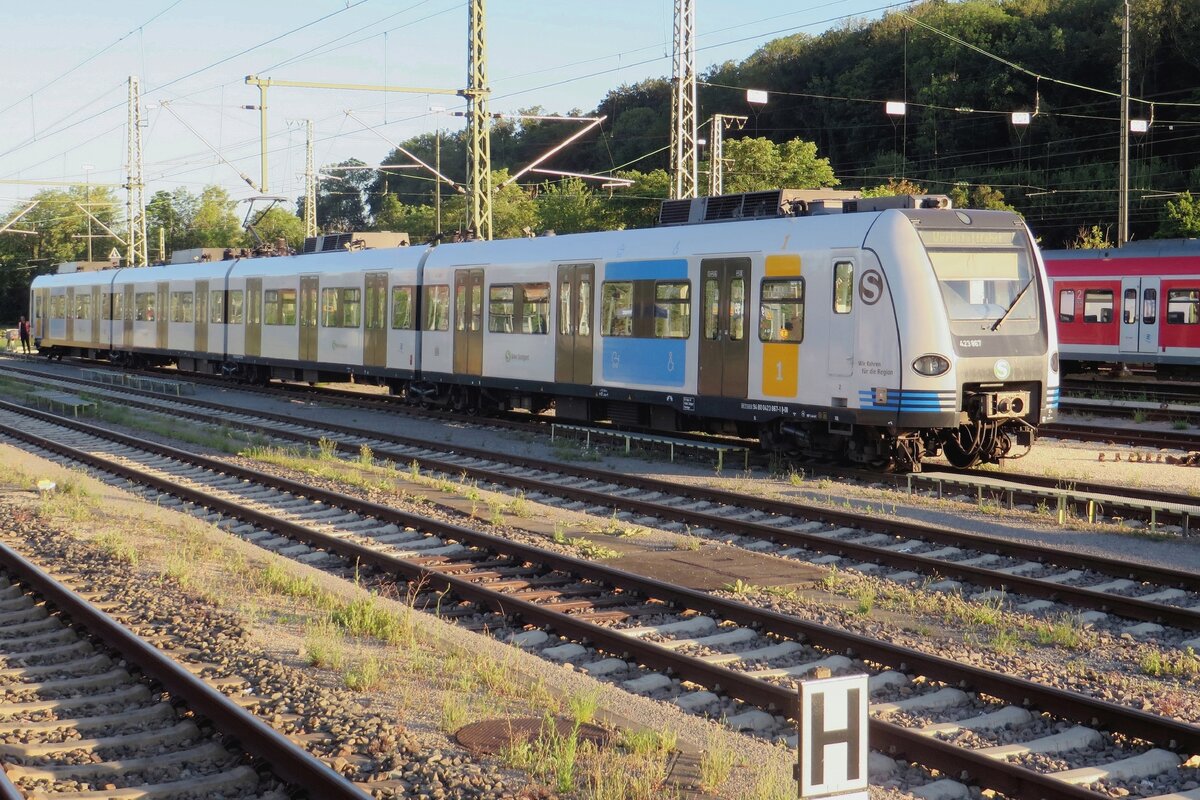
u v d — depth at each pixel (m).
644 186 68.25
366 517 14.34
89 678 7.94
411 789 6.09
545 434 22.73
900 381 16.03
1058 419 25.52
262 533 13.50
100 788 6.19
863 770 4.53
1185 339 32.12
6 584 10.67
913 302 15.98
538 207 74.44
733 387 18.41
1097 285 34.16
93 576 10.97
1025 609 10.08
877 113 83.62
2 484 16.80
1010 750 6.82
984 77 78.06
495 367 23.69
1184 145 72.19
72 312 47.28
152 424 24.75
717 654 8.80
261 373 34.28
